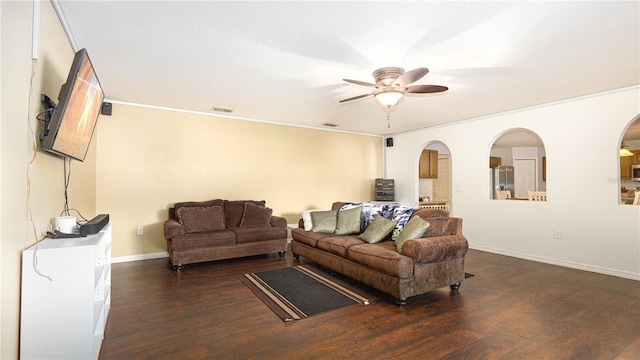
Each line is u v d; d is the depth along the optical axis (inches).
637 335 88.4
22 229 59.9
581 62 113.9
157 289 125.6
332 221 172.2
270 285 131.4
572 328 92.6
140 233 173.5
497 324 95.3
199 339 86.0
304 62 114.8
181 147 185.5
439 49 103.4
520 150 335.9
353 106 177.6
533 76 128.0
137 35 94.7
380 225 143.6
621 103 143.5
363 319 99.1
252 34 94.2
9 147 52.9
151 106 176.9
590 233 153.5
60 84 84.3
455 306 109.7
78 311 63.9
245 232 172.6
